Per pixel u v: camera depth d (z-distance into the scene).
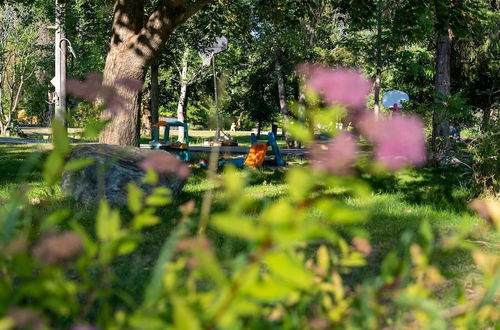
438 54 18.62
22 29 39.97
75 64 31.42
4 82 46.38
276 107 43.19
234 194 0.83
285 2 17.00
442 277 1.22
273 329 1.06
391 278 1.08
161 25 12.84
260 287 0.80
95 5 21.39
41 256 0.97
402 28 14.99
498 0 20.61
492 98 26.03
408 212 8.71
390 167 0.80
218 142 1.20
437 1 14.02
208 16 20.91
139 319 0.85
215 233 5.67
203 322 0.82
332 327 1.22
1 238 0.98
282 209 0.76
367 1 15.51
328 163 0.80
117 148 8.83
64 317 1.87
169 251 0.91
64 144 1.10
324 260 1.38
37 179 11.27
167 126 20.23
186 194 9.81
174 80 38.75
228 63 32.59
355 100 0.81
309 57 28.62
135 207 1.13
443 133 16.03
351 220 0.78
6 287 0.98
